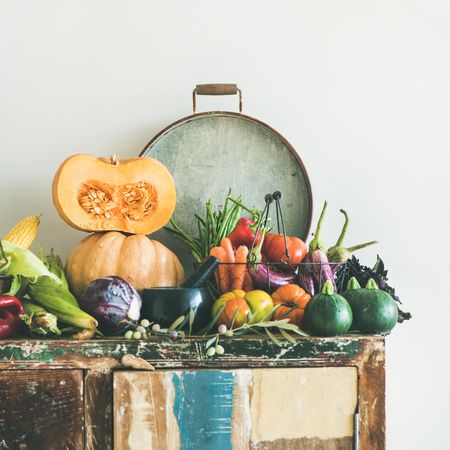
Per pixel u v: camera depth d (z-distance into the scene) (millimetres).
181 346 1162
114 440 1150
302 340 1172
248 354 1169
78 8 1591
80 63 1592
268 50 1629
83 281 1325
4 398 1145
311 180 1633
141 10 1605
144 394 1153
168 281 1351
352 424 1175
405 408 1645
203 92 1560
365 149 1645
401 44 1657
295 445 1166
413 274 1650
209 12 1619
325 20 1643
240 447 1159
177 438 1153
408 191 1652
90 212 1363
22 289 1280
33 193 1578
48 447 1147
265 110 1625
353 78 1646
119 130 1598
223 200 1556
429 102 1660
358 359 1181
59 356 1152
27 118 1579
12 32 1575
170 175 1396
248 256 1281
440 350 1653
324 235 1631
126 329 1208
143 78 1604
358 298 1221
